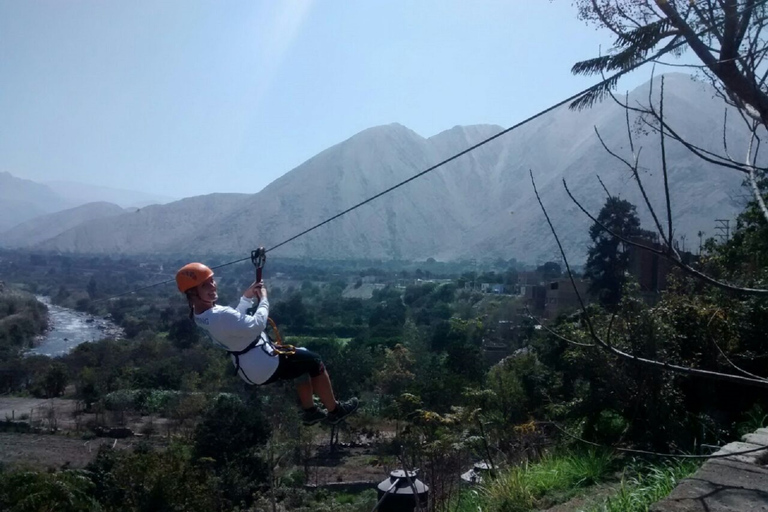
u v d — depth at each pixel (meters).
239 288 83.75
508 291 68.81
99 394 47.47
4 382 53.22
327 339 49.25
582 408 9.18
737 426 8.19
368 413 36.03
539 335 21.38
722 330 8.90
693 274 3.80
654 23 5.65
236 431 28.02
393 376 35.56
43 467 31.94
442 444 8.13
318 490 26.94
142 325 72.38
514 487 7.31
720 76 5.03
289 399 32.22
